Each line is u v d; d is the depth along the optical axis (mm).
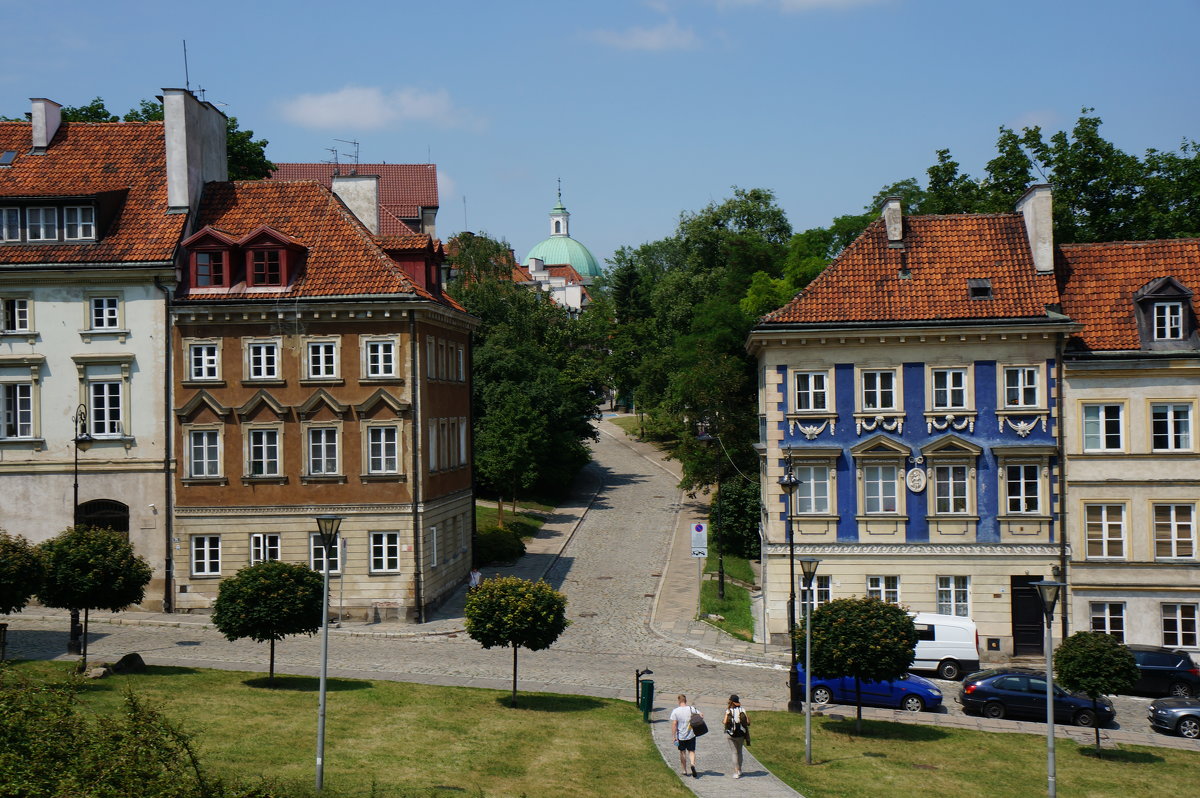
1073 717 39188
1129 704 42469
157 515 50562
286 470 50406
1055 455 47156
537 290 119500
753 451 72812
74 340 50594
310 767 27594
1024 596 47500
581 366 100875
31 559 37438
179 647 43531
